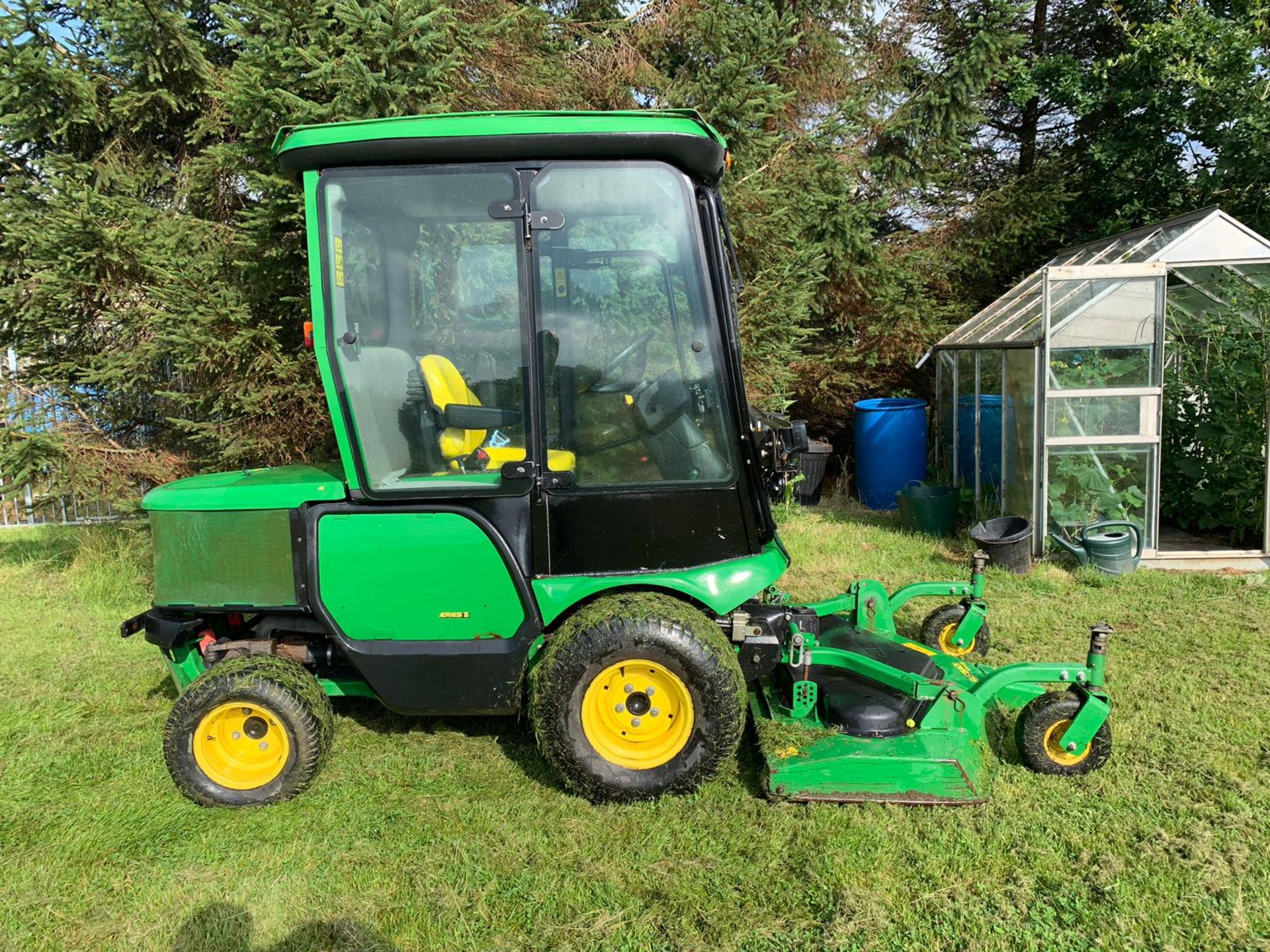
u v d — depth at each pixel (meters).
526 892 2.68
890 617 4.16
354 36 5.09
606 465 3.16
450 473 3.19
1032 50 10.88
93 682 4.54
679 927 2.50
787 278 7.06
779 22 7.13
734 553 3.22
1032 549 6.51
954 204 10.37
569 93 7.36
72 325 5.80
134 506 5.98
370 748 3.68
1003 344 6.73
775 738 3.29
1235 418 6.50
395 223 3.16
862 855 2.80
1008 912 2.52
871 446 8.66
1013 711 3.77
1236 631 4.84
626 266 3.12
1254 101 8.78
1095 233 10.24
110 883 2.79
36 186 5.64
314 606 3.21
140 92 5.83
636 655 2.99
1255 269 6.27
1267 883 2.63
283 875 2.80
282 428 5.58
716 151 3.05
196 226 5.73
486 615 3.20
